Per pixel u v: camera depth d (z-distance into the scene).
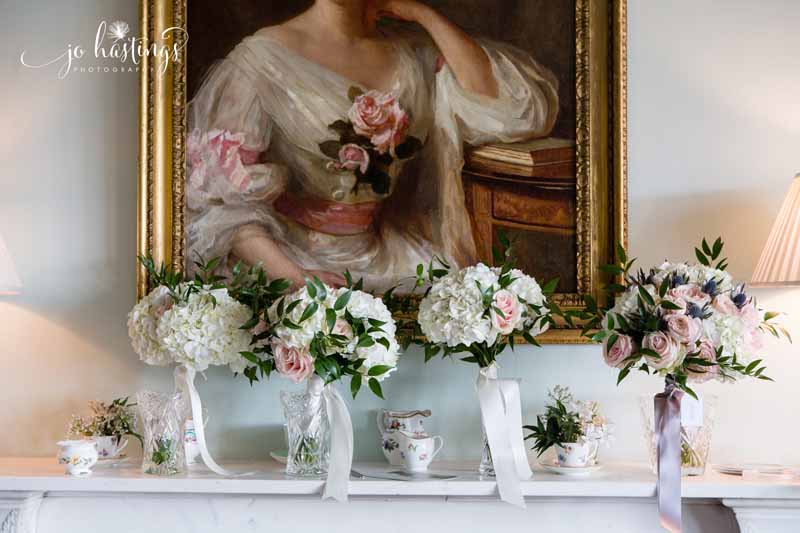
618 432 2.04
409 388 2.04
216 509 1.87
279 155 2.05
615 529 1.86
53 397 2.08
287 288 1.84
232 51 2.07
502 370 2.04
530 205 2.03
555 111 2.05
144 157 2.04
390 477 1.79
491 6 2.07
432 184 2.04
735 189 2.07
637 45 2.10
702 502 1.86
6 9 2.14
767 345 2.04
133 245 2.10
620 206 2.00
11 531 1.81
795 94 2.08
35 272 2.10
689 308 1.68
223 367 2.06
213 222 2.04
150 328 1.85
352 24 2.07
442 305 1.75
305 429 1.82
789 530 1.77
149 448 1.82
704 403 1.84
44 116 2.12
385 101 2.06
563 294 2.01
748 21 2.10
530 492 1.73
